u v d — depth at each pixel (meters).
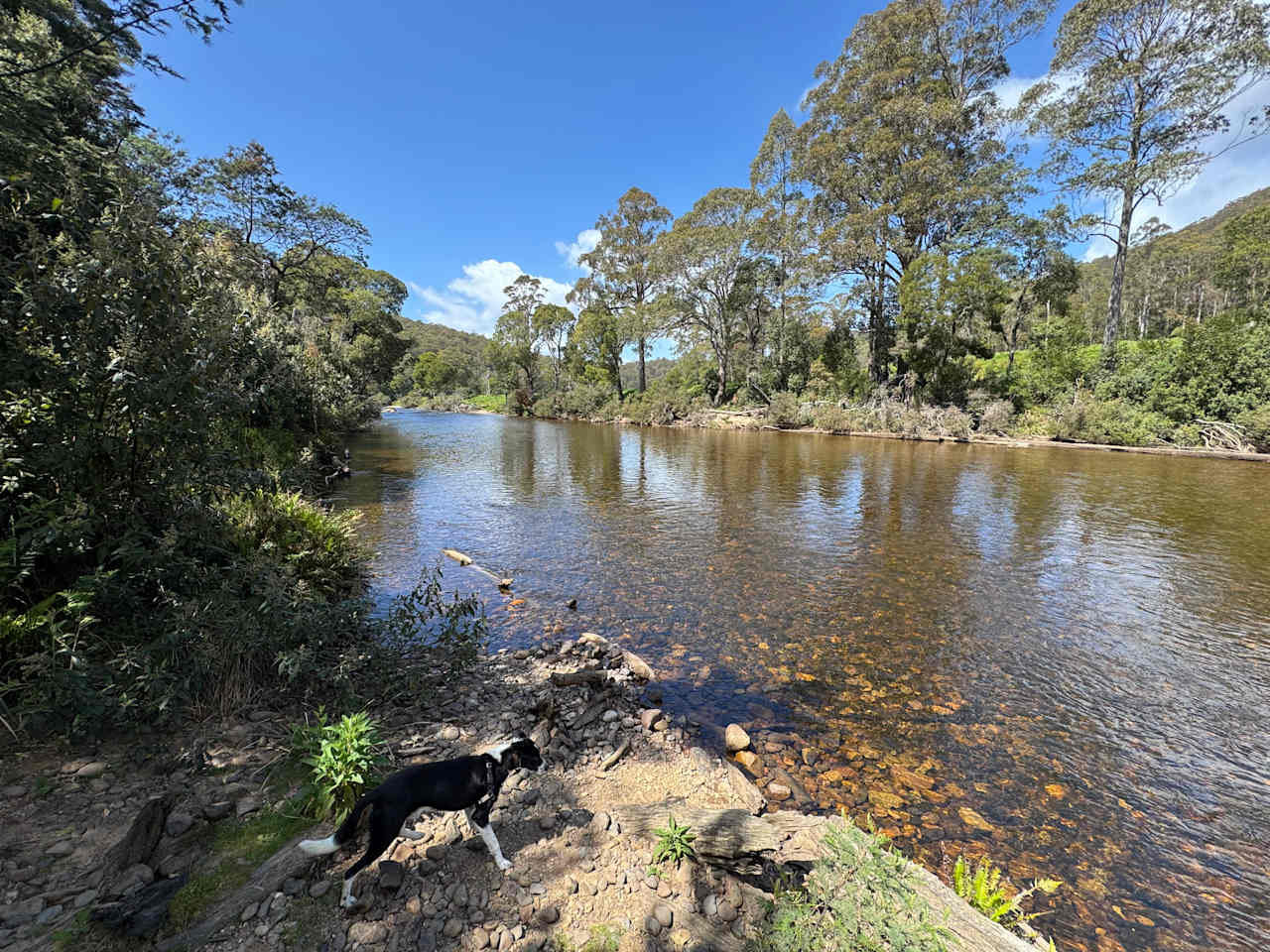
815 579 8.26
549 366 75.38
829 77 38.72
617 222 54.78
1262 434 21.31
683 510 12.85
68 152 5.90
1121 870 3.23
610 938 2.42
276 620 4.16
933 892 2.56
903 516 12.26
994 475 17.61
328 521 7.41
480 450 24.84
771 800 3.71
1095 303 62.53
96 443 3.88
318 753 3.33
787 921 2.36
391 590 7.44
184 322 4.23
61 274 3.87
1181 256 63.16
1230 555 9.44
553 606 7.13
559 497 14.30
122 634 3.92
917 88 34.12
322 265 32.81
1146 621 6.85
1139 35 28.47
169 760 3.36
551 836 3.06
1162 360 25.55
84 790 3.04
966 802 3.76
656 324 43.72
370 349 40.75
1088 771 4.12
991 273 30.00
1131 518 11.99
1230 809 3.75
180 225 4.77
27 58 7.00
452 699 4.66
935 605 7.31
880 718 4.77
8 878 2.43
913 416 30.05
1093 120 30.00
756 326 46.03
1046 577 8.40
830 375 39.00
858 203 35.94
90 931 2.21
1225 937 2.81
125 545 3.77
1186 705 5.03
